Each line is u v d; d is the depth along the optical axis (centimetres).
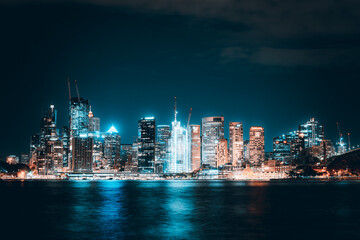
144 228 11806
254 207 17862
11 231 11444
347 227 11925
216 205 18975
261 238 10275
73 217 14438
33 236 10700
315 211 16125
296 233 10969
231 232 11094
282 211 16188
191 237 10412
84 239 10244
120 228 11831
